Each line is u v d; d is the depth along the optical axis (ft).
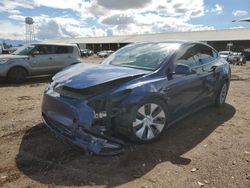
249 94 25.50
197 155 12.06
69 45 37.93
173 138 13.94
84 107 11.33
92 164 11.13
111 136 11.86
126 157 11.69
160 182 9.91
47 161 11.35
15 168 10.77
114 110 11.64
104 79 12.08
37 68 34.76
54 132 12.56
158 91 12.92
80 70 13.79
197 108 16.72
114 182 9.89
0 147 12.62
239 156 12.01
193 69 15.81
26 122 16.21
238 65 99.45
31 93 26.16
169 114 13.94
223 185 9.74
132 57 15.61
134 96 12.05
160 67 13.85
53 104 12.60
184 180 10.04
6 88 29.22
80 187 9.57
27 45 36.06
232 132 14.99
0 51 72.64
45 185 9.67
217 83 18.63
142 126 12.64
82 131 11.25
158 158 11.69
